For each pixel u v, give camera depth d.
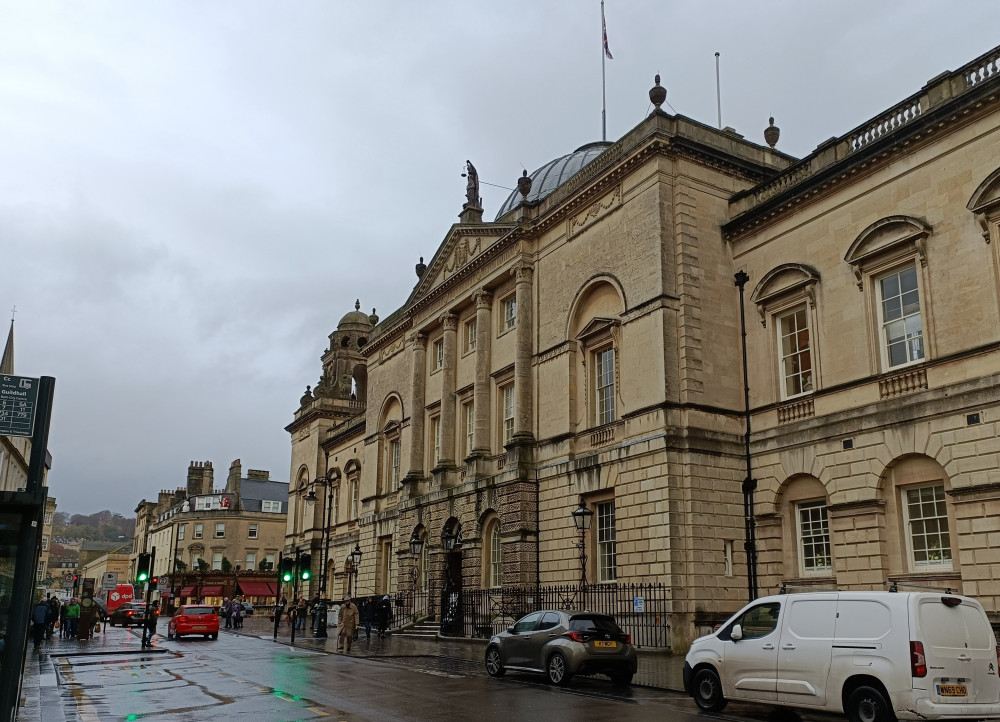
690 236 29.84
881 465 24.11
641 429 28.95
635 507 28.62
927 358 23.36
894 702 12.38
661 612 26.77
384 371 52.84
